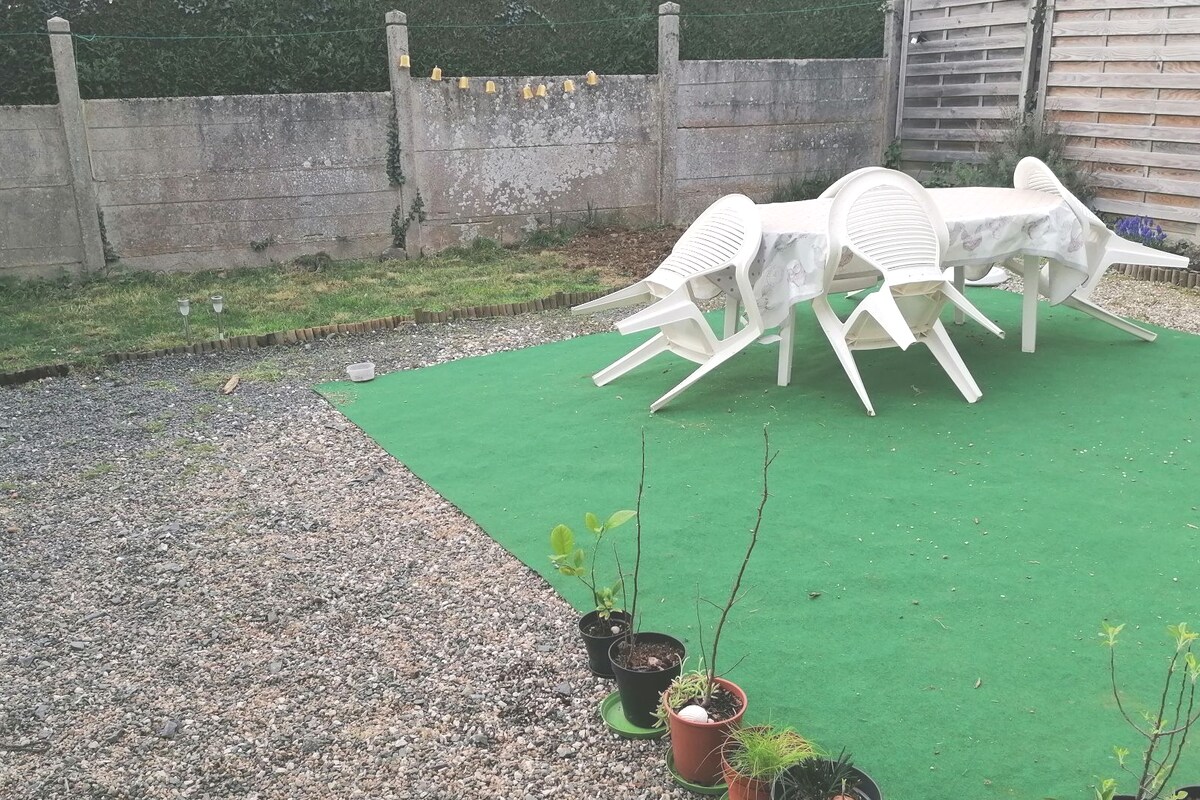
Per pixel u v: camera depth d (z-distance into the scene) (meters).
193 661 3.06
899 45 10.66
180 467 4.66
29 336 6.75
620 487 4.27
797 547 3.66
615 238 9.74
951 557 3.55
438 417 5.26
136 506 4.24
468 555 3.71
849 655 2.96
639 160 10.02
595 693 2.83
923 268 5.01
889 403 5.23
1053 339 6.29
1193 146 7.83
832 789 2.12
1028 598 3.25
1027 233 5.61
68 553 3.81
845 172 10.92
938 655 2.94
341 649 3.10
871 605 3.24
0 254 7.94
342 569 3.63
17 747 2.67
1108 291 7.51
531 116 9.42
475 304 7.50
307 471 4.59
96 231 8.16
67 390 5.81
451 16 9.13
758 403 5.29
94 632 3.24
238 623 3.28
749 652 2.99
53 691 2.92
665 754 2.56
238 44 8.51
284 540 3.88
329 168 8.80
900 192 5.16
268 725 2.73
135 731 2.73
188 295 7.83
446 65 9.24
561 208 9.83
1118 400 5.16
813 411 5.14
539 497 4.20
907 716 2.66
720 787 2.39
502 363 6.22
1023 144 8.93
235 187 8.55
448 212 9.34
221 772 2.55
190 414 5.39
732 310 5.63
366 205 9.02
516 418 5.21
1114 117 8.48
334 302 7.60
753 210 5.16
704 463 4.50
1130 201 8.48
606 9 9.70
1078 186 8.72
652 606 3.28
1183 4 7.69
